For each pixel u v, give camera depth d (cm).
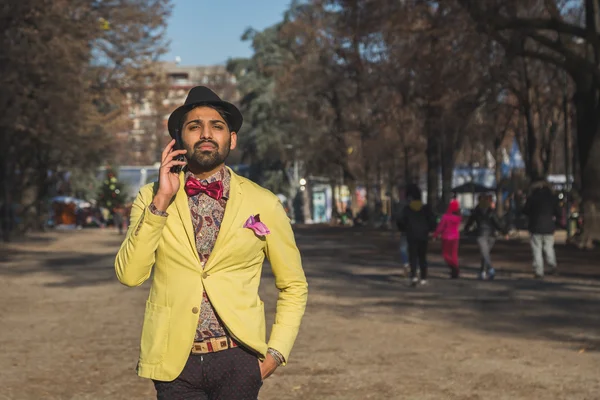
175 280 394
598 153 3216
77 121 4231
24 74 3600
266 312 1407
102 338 1136
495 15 2838
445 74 3488
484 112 4794
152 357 394
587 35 2792
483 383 820
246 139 8775
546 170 4722
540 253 2019
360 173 7412
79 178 8569
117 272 393
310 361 941
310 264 2609
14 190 5334
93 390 806
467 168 6775
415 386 807
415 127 5334
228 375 397
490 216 1994
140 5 4912
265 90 8444
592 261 2553
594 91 3209
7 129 3925
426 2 3172
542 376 852
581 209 3294
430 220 1839
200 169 404
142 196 406
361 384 816
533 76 4344
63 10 3775
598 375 857
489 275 1995
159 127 10419
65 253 3559
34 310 1484
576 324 1238
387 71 4638
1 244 4319
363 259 2845
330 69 6028
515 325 1231
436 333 1151
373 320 1288
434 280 1989
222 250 394
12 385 827
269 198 411
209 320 395
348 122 6275
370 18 3369
